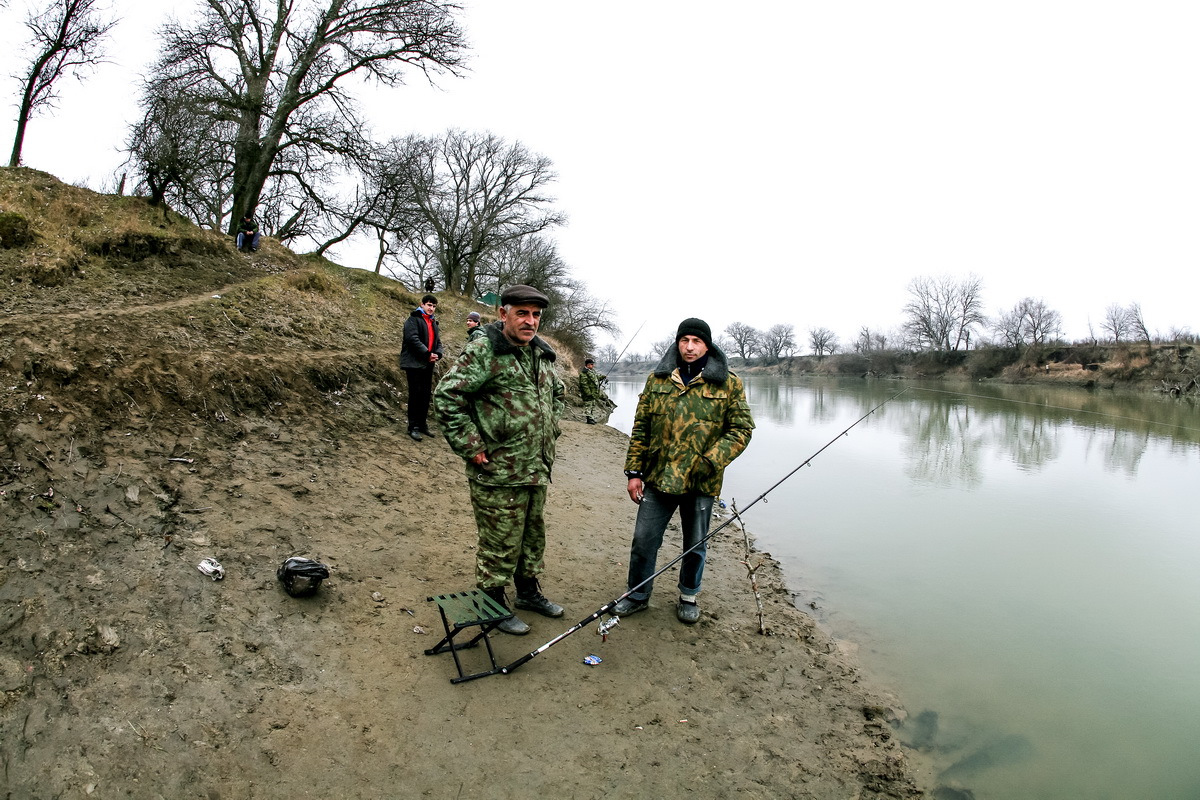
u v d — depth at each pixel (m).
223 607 3.50
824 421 20.69
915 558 6.63
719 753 3.15
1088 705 3.91
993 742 3.52
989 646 4.66
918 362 62.00
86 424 4.62
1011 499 9.34
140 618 3.23
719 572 5.77
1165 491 9.95
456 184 40.22
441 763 2.81
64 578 3.31
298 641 3.43
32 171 11.05
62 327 5.57
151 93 17.30
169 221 11.61
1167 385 31.80
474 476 3.71
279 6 20.88
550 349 3.93
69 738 2.52
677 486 4.11
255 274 11.46
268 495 4.90
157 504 4.20
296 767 2.66
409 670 3.39
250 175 19.66
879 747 3.39
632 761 2.99
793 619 4.89
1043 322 56.81
